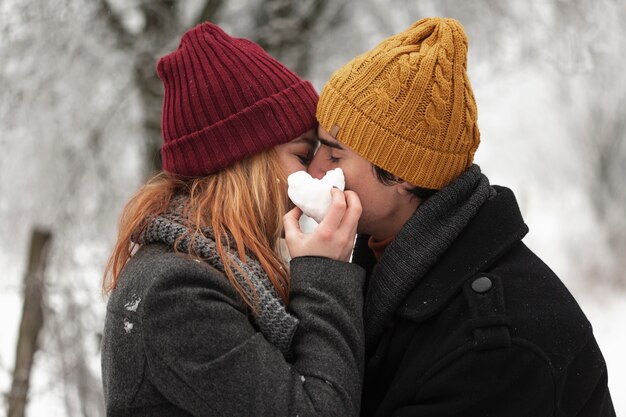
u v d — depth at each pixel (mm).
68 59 5500
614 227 11594
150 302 1559
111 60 5566
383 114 1709
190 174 1857
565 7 5410
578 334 1642
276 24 5582
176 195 1859
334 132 1782
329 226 1703
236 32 5750
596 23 5441
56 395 5004
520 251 1784
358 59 1791
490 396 1586
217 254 1674
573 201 12469
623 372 7254
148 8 5484
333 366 1565
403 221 1837
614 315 9414
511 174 8820
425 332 1700
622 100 11031
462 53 1723
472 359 1591
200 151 1828
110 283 1886
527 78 6223
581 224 12266
